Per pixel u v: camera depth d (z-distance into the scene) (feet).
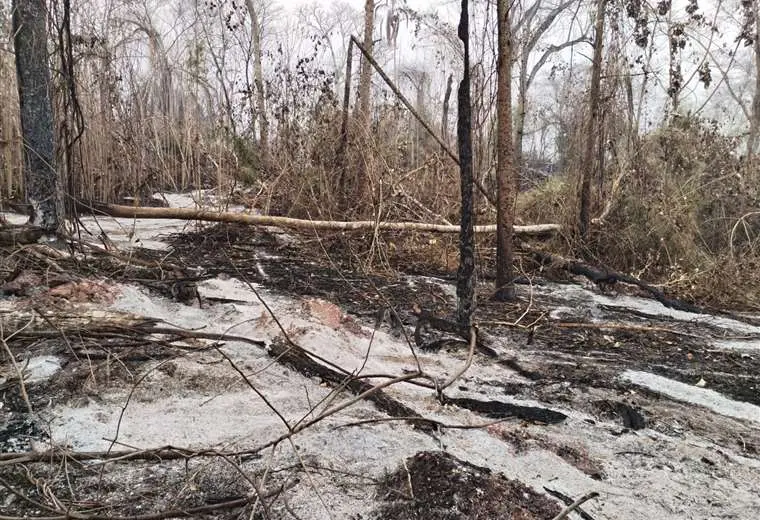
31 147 13.66
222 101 32.63
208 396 8.72
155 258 16.58
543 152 43.80
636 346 13.00
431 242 20.12
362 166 22.63
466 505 6.27
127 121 27.96
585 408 9.43
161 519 5.89
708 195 23.02
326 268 17.78
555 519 6.10
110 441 7.15
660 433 8.81
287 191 23.65
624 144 23.53
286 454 7.26
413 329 12.51
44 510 6.03
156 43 34.58
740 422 9.38
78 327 10.09
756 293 18.62
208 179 30.42
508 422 8.76
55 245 13.96
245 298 13.44
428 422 8.41
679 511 6.81
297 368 9.69
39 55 13.66
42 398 8.23
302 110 25.58
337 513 6.20
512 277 15.76
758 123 27.27
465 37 10.39
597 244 21.16
